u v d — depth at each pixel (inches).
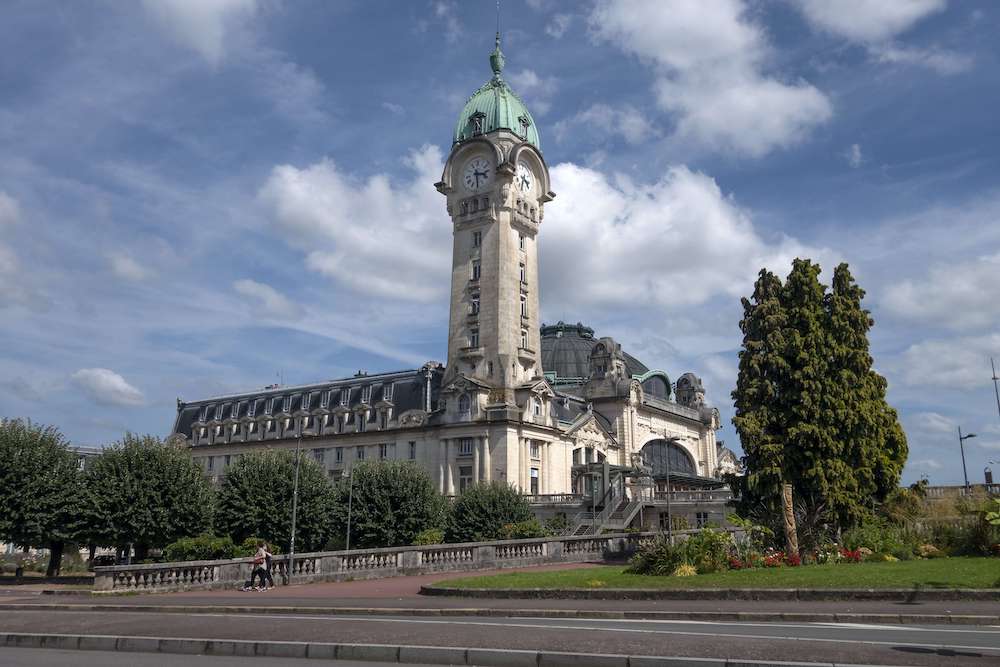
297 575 1562.5
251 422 4813.0
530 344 4128.9
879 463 1958.7
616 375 4630.9
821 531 1828.2
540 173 4397.1
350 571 1656.0
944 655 614.2
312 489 2891.2
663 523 3255.4
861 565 1283.2
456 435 3850.9
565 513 3425.2
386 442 4136.3
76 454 2856.8
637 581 1169.4
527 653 642.8
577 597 1086.4
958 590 975.0
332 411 4426.7
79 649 792.9
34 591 1702.8
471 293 4121.6
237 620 933.8
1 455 2603.3
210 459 4921.3
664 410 4909.0
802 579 1090.1
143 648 774.5
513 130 4266.7
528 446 3846.0
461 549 1876.2
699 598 1040.2
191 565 1462.8
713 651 637.9
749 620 877.8
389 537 2923.2
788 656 612.7
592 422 4318.4
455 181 4306.1
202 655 732.7
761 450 1919.3
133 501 2534.5
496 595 1129.4
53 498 2635.3
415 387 4192.9
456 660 658.8
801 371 1940.2
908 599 979.3
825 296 2064.5
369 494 2989.7
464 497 3070.9
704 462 5280.5
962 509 1851.6
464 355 4023.1
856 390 1966.0
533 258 4291.3
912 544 1529.3
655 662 609.3
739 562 1318.9
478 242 4175.7
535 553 2010.3
